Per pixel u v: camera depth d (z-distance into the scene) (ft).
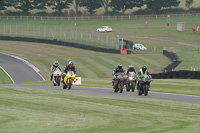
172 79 413.18
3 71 652.48
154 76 467.11
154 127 125.29
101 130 120.26
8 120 136.15
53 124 130.21
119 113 157.69
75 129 121.80
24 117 142.72
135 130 119.75
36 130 119.55
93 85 337.31
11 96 215.51
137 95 248.73
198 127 125.59
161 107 182.09
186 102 206.80
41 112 156.76
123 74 267.80
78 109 167.94
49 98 209.15
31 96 218.38
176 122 136.26
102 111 163.02
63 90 282.77
